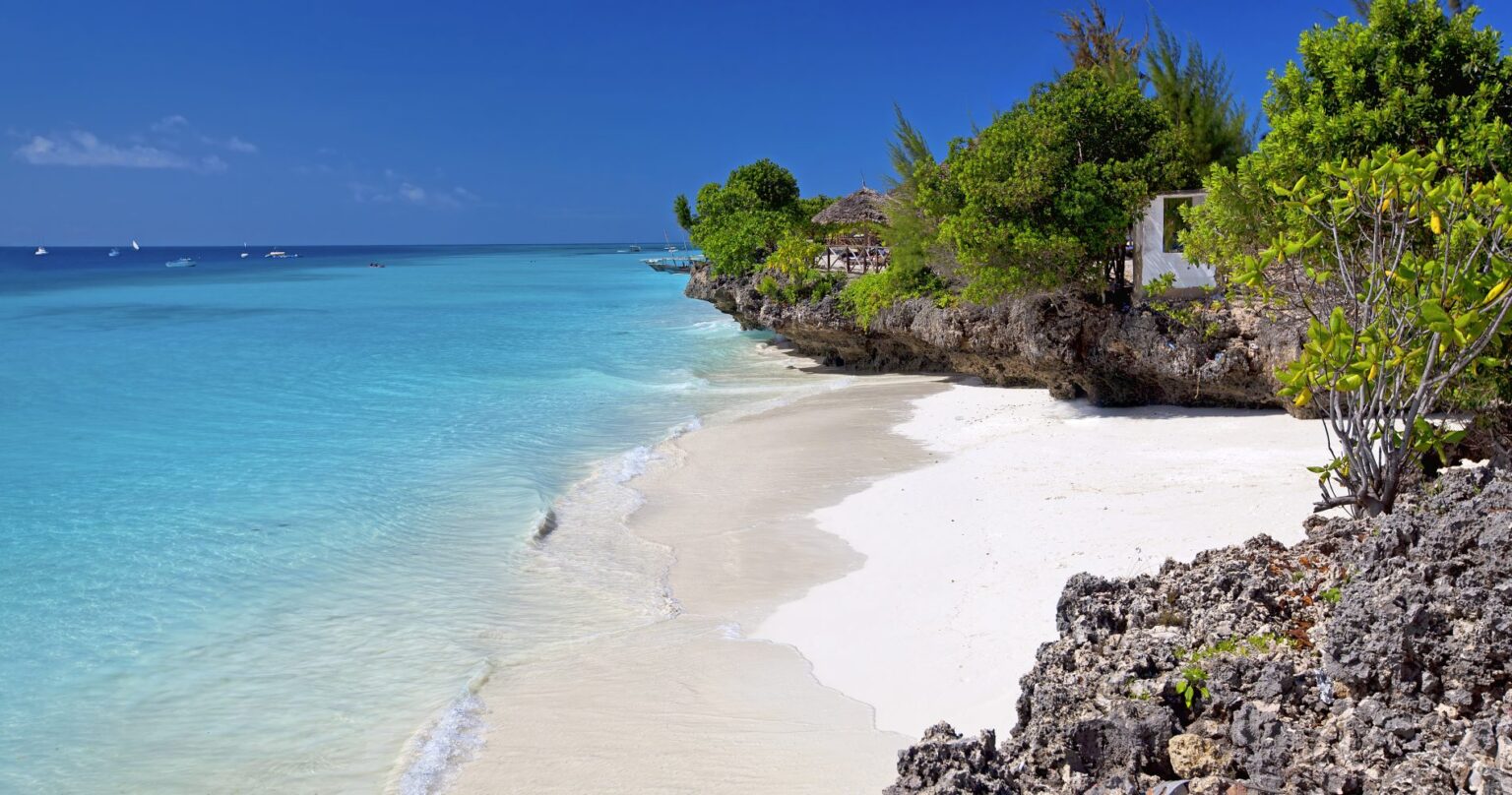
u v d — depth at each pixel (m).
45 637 11.67
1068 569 11.74
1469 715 4.47
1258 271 8.02
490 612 12.38
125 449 21.91
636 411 26.33
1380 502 7.29
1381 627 4.69
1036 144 22.14
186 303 70.00
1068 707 5.19
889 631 10.81
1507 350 9.52
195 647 11.38
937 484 16.84
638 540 15.16
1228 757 4.74
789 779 7.94
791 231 44.56
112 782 8.60
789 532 15.13
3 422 25.08
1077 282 22.12
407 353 39.75
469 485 18.50
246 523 16.20
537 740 8.99
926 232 27.77
